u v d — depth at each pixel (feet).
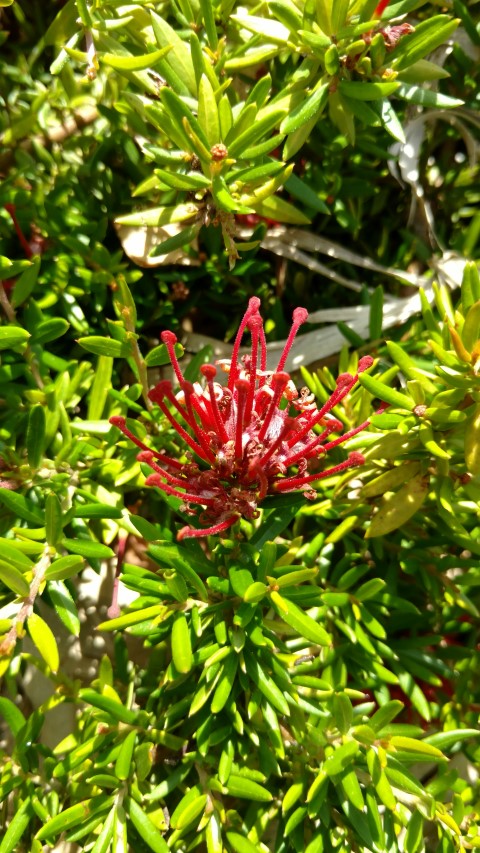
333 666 0.67
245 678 0.57
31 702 0.78
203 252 0.84
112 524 0.68
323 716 0.60
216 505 0.53
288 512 0.60
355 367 0.70
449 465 0.64
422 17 0.84
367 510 0.68
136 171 0.81
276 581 0.54
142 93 0.79
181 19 0.71
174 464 0.54
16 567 0.55
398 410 0.64
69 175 0.84
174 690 0.65
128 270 0.81
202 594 0.56
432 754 0.58
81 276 0.77
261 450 0.53
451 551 0.81
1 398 0.70
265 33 0.64
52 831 0.57
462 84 0.83
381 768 0.57
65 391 0.68
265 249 0.87
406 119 0.82
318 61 0.64
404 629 0.77
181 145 0.59
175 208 0.64
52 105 0.90
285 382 0.49
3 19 0.94
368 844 0.59
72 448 0.66
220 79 0.71
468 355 0.57
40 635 0.52
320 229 0.86
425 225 0.85
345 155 0.85
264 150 0.59
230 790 0.58
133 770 0.61
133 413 0.80
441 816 0.60
